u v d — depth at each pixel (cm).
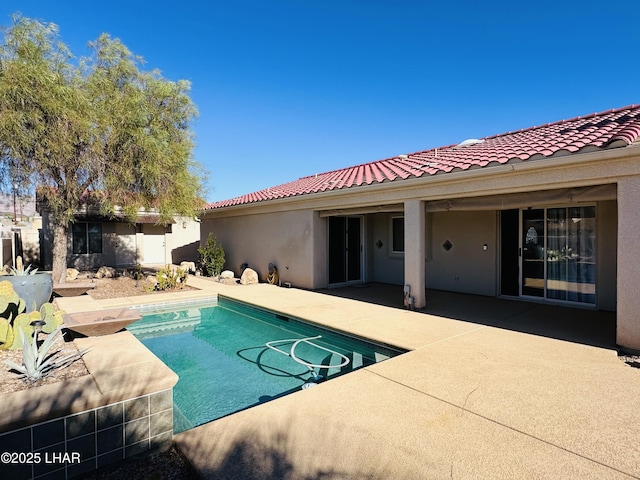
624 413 403
